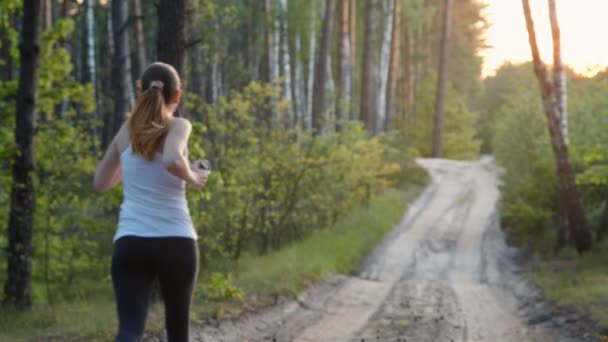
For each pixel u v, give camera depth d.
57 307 11.31
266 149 18.03
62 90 13.12
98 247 15.41
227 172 16.17
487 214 32.44
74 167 13.72
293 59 51.34
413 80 76.25
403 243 25.12
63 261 15.10
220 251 15.35
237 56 46.12
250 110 18.17
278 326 10.29
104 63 36.84
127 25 16.28
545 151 23.86
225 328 9.44
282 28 38.66
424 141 64.69
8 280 11.00
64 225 14.10
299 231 21.66
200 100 16.70
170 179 4.05
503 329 10.91
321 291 14.35
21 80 10.72
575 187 19.53
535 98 26.88
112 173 4.26
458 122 67.62
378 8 53.78
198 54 24.70
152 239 4.00
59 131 13.29
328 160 20.16
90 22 27.84
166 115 4.10
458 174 45.50
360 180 26.91
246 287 12.68
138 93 4.23
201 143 16.20
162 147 4.05
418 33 70.00
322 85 35.88
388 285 16.45
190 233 4.10
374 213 28.41
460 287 16.81
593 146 19.81
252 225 17.64
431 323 11.23
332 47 55.12
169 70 4.20
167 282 4.09
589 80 21.89
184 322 4.18
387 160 39.28
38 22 10.59
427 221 30.33
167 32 9.59
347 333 10.16
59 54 13.09
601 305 11.40
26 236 11.03
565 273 16.80
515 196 25.84
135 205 4.05
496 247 25.28
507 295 15.27
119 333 3.91
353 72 50.69
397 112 71.50
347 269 19.06
